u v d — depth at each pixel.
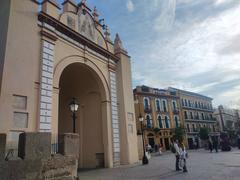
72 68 16.33
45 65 12.23
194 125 53.09
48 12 13.44
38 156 5.83
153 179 9.34
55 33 13.54
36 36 12.15
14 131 9.73
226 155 20.06
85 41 15.92
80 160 17.61
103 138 16.61
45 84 11.94
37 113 11.16
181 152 11.66
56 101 12.52
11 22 10.84
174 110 49.12
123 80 19.02
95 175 11.60
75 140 7.26
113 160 16.28
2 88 9.69
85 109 18.55
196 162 15.52
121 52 19.81
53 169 6.14
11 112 9.79
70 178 6.68
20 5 11.53
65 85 18.95
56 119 12.21
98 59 17.33
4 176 5.01
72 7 16.00
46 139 6.11
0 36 10.97
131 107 19.22
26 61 11.09
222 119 67.75
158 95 47.09
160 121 45.56
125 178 10.00
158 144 42.97
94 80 17.58
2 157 5.13
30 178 5.48
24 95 10.53
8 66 10.16
